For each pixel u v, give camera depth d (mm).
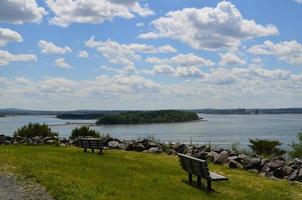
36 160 18422
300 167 19766
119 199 11633
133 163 20922
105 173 16484
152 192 13531
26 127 38500
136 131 115438
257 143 29734
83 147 26812
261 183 17562
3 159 17812
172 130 126938
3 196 11633
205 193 14703
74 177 14320
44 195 11750
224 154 22984
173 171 19047
